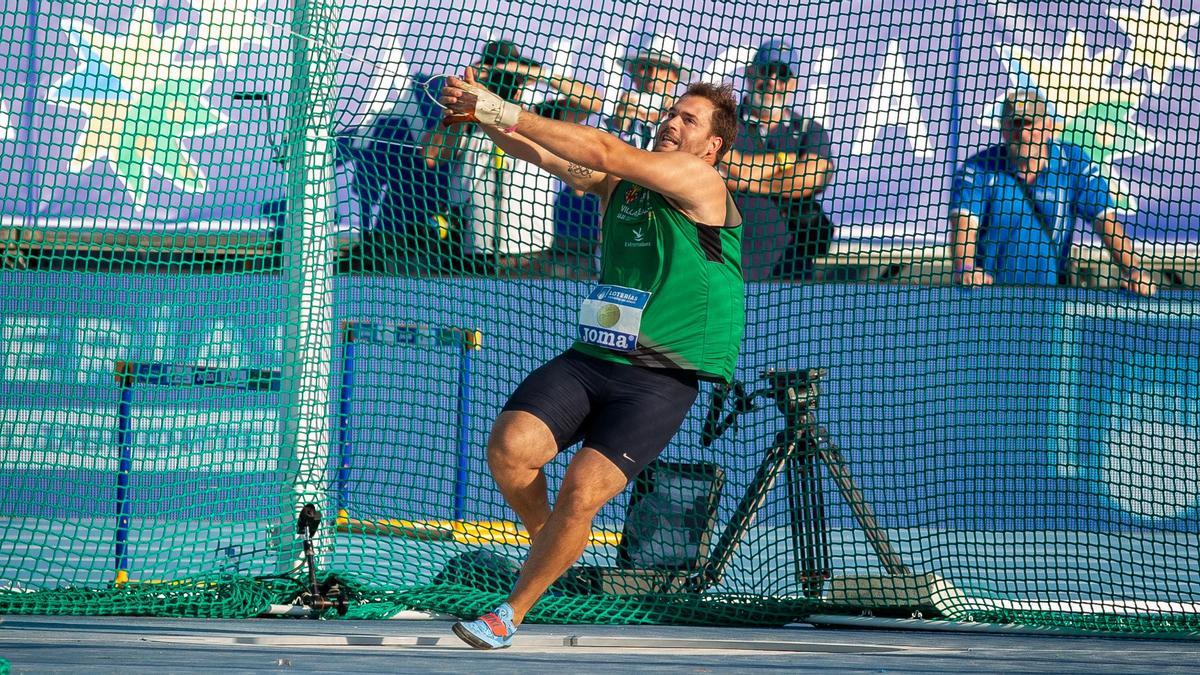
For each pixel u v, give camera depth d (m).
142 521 17.28
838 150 17.72
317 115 15.30
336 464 16.59
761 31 17.59
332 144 15.78
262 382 17.84
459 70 17.45
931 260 17.94
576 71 17.61
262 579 14.16
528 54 17.62
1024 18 17.55
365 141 17.08
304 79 15.29
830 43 17.86
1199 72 17.98
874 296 18.05
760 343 18.16
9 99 18.05
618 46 17.73
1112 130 18.02
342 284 17.48
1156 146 17.94
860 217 18.19
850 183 17.75
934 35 17.69
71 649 10.08
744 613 14.28
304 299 15.19
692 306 10.51
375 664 9.59
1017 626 14.08
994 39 17.97
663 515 14.89
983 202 18.03
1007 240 18.11
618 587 14.43
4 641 10.58
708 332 10.54
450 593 14.20
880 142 18.11
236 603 13.54
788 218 17.83
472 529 17.92
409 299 17.77
